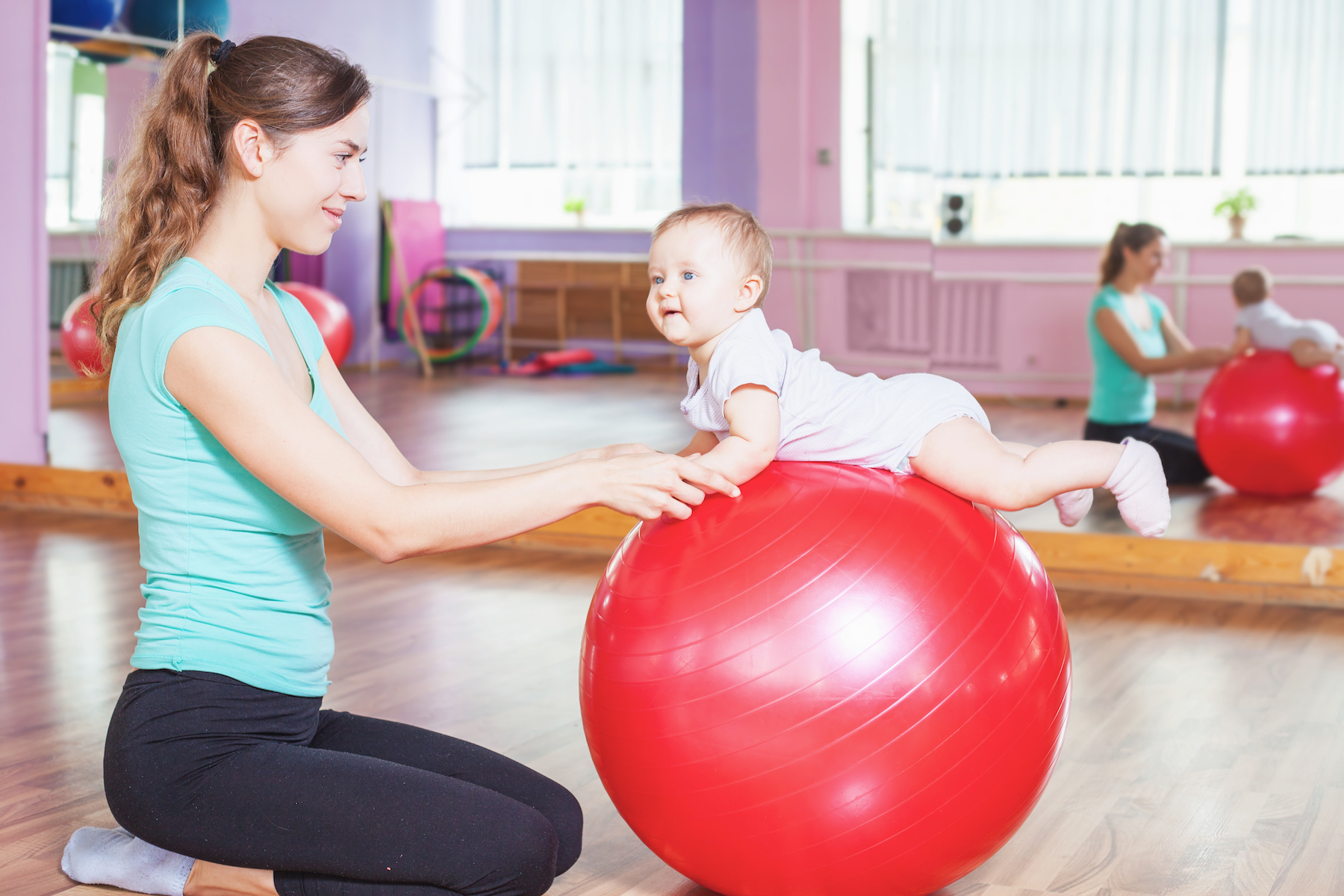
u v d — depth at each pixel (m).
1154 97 6.80
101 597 3.18
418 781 1.39
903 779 1.36
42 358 4.37
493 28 8.88
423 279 8.30
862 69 7.20
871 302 6.99
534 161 8.94
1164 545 3.31
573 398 6.71
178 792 1.37
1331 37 6.47
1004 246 6.87
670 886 1.68
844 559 1.39
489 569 3.56
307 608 1.47
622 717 1.43
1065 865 1.74
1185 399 6.54
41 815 1.87
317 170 1.40
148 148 1.42
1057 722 1.48
